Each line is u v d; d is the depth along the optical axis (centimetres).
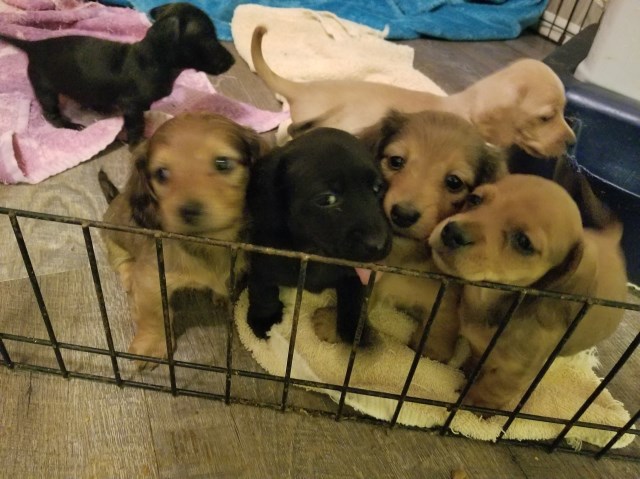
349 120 44
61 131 55
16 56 66
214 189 31
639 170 44
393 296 38
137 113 57
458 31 85
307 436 34
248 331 38
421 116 35
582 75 48
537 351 31
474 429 34
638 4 42
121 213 36
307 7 85
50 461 31
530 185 30
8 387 34
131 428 33
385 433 34
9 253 43
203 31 55
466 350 39
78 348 32
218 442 33
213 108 61
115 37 72
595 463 35
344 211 30
